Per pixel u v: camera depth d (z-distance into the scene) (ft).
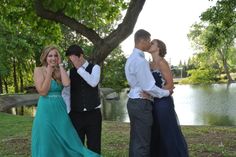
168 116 20.90
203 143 31.30
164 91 20.70
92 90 21.06
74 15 36.40
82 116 21.02
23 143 33.04
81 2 36.86
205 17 53.52
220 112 86.02
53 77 20.54
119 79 189.16
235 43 249.55
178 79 296.71
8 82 170.71
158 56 21.45
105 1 38.75
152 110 21.01
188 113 86.07
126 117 75.15
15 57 130.62
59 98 20.61
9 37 116.16
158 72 21.29
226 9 51.93
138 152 20.74
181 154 21.17
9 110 93.25
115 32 30.12
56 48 20.40
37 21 38.34
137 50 20.67
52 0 34.09
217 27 57.77
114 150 29.35
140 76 20.39
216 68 269.03
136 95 20.70
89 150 20.45
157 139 21.22
